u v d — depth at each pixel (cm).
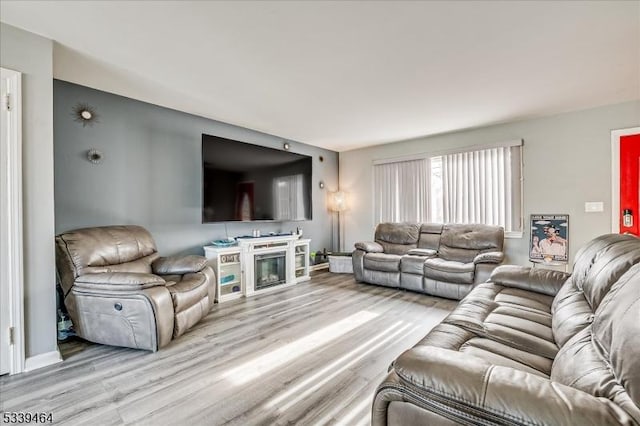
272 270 427
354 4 174
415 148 497
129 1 172
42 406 163
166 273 299
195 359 215
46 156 209
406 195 506
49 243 210
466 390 78
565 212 365
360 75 266
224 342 243
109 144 307
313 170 556
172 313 239
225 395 173
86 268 244
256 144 438
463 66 250
